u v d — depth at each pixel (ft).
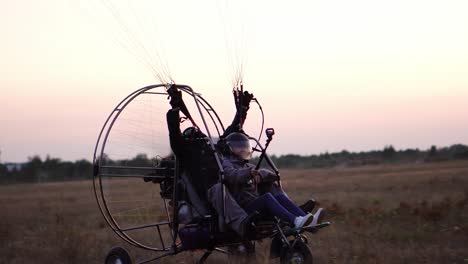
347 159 424.87
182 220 35.60
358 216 57.88
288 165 420.36
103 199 35.63
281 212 32.94
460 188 95.61
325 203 76.23
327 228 51.93
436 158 403.13
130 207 36.65
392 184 118.32
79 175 306.76
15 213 79.30
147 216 37.42
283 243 34.88
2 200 114.21
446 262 37.40
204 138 35.60
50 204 96.12
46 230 57.52
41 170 297.12
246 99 38.11
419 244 42.98
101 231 56.80
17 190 169.68
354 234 47.55
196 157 35.09
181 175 35.86
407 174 174.50
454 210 59.06
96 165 35.37
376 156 438.81
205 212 34.60
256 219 33.35
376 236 46.44
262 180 34.53
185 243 35.29
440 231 47.96
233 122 38.19
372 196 85.66
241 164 35.12
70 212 79.77
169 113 34.45
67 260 43.24
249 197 34.35
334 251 41.42
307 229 33.35
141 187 37.01
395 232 47.32
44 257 44.34
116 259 37.52
